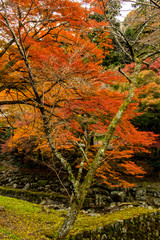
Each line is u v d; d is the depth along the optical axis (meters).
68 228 2.15
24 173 11.84
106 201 8.14
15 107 6.07
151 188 8.73
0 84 4.37
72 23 4.38
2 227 3.70
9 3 3.19
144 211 5.39
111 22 3.33
